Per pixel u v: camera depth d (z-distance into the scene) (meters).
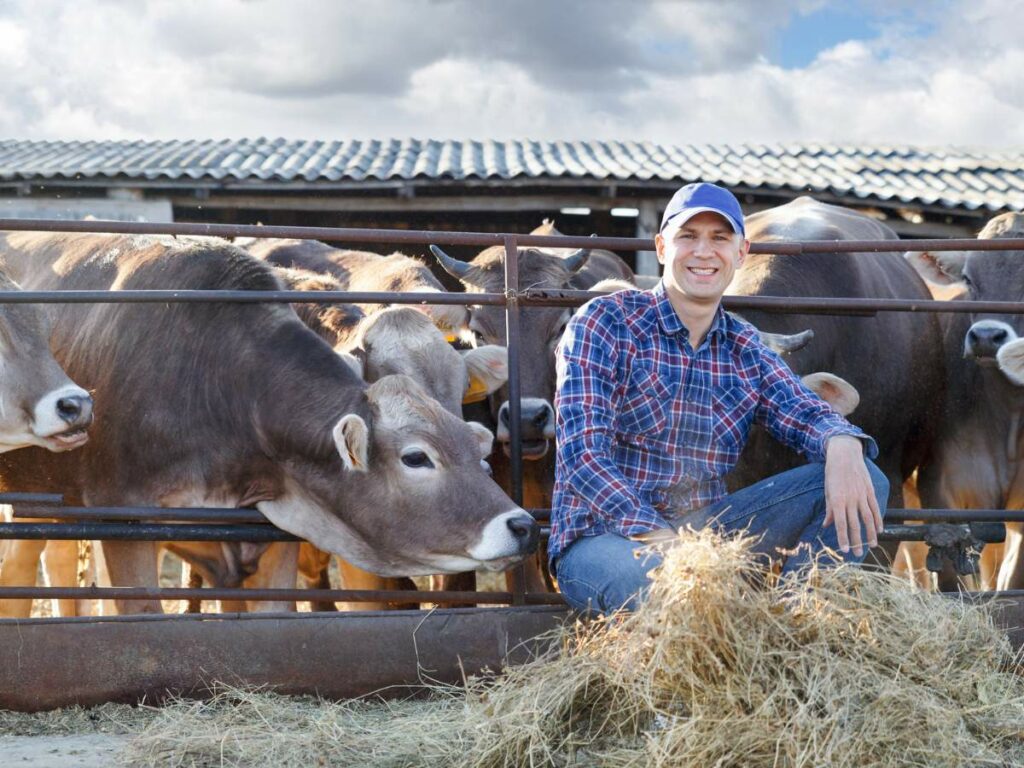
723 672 2.77
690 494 3.51
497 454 5.49
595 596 3.24
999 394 5.54
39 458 4.57
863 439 3.39
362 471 4.08
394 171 11.23
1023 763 2.92
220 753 3.19
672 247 3.43
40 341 4.17
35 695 3.61
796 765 2.65
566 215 13.54
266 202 11.57
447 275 11.41
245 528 4.01
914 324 5.80
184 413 4.38
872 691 2.82
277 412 4.24
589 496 3.28
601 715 3.04
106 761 3.15
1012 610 3.92
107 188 11.46
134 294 3.83
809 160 12.70
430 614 3.79
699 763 2.71
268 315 4.40
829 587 3.00
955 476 5.79
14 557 5.59
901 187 11.66
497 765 2.98
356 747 3.24
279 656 3.72
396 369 4.68
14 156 12.61
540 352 5.48
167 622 3.68
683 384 3.51
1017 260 5.71
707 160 12.55
